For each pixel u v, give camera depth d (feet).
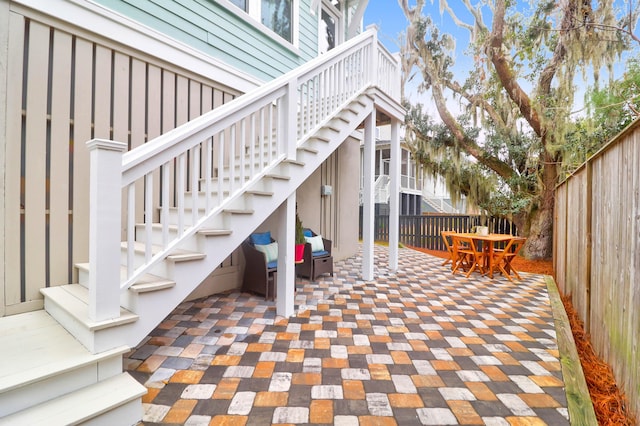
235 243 8.73
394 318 11.09
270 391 6.63
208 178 7.94
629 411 6.44
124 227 10.62
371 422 5.72
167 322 10.38
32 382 4.90
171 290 7.18
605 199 8.75
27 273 8.30
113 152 5.91
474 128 28.55
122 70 10.31
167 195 7.04
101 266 5.86
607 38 19.47
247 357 8.09
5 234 7.91
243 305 12.17
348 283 15.96
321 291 14.42
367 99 15.35
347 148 24.61
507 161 27.27
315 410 6.03
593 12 20.11
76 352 5.82
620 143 7.71
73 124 9.21
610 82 19.40
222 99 13.71
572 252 13.37
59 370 5.17
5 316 7.86
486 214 28.35
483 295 14.21
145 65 10.96
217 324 10.24
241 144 8.82
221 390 6.65
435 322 10.77
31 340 6.35
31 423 4.62
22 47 8.11
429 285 15.87
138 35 10.57
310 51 20.04
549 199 24.36
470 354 8.44
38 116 8.45
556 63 22.74
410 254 27.30
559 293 15.43
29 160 8.30
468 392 6.68
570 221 13.80
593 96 19.63
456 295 14.14
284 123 10.50
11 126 7.97
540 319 11.15
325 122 12.39
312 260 16.06
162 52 11.28
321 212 21.52
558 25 21.90
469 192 30.12
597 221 9.46
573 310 12.73
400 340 9.26
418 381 7.09
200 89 12.82
